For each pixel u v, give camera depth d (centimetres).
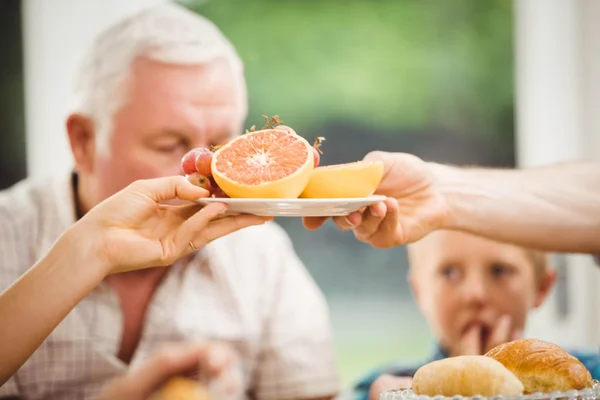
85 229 107
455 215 143
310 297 218
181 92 202
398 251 278
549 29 282
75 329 195
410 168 138
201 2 273
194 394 191
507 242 148
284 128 107
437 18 285
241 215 107
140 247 106
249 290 209
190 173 108
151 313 200
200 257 204
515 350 89
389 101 284
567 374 85
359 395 189
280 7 279
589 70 282
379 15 282
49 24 257
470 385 82
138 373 193
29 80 257
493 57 286
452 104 286
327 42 281
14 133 258
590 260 272
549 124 284
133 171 203
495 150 287
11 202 200
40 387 194
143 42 201
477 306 212
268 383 210
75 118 205
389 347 277
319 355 214
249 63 278
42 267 107
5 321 105
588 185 151
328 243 279
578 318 273
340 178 104
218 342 203
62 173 235
